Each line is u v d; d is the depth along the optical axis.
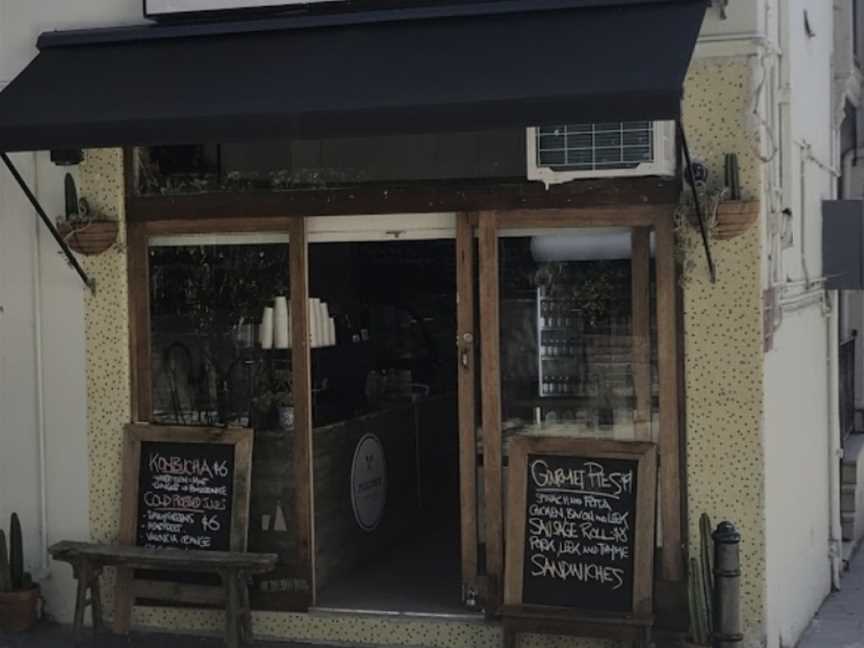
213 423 7.08
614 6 6.08
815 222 8.66
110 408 7.15
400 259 8.38
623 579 6.17
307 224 6.88
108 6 7.06
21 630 7.15
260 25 6.62
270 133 5.80
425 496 9.16
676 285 6.21
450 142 6.55
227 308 7.04
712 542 5.97
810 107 8.39
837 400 9.24
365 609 6.83
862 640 7.32
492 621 6.55
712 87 6.07
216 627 7.02
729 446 6.11
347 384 8.02
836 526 8.91
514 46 5.93
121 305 7.12
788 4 7.06
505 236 6.50
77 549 6.83
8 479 7.37
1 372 7.37
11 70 7.21
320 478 7.27
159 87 6.32
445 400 9.52
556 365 6.45
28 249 7.26
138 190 7.11
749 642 6.11
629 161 6.20
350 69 6.07
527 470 6.38
